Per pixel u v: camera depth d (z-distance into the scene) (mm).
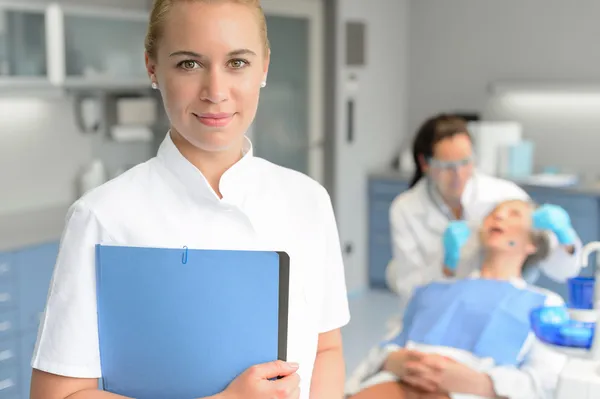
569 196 5648
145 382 1145
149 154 5613
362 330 5438
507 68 6578
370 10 6434
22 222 4504
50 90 4422
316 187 1340
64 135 5074
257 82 1159
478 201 3062
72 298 1140
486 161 6180
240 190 1246
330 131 6152
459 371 2529
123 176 1208
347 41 6172
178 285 1126
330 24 6070
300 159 6039
